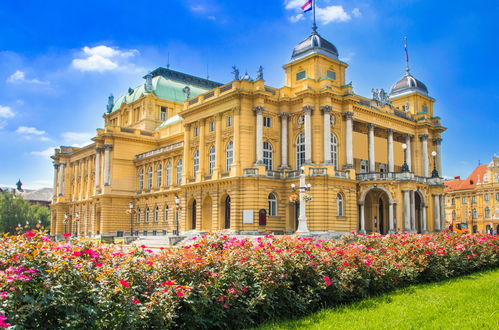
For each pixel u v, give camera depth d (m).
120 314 11.72
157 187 79.31
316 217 54.38
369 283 19.27
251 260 16.19
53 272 11.42
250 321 14.40
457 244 27.59
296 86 60.91
